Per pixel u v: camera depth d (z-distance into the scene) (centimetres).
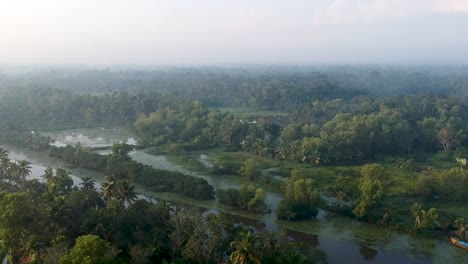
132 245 8881
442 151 19550
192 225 9250
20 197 9481
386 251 10388
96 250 7306
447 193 13638
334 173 16212
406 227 11375
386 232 11431
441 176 14000
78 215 10144
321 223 11975
